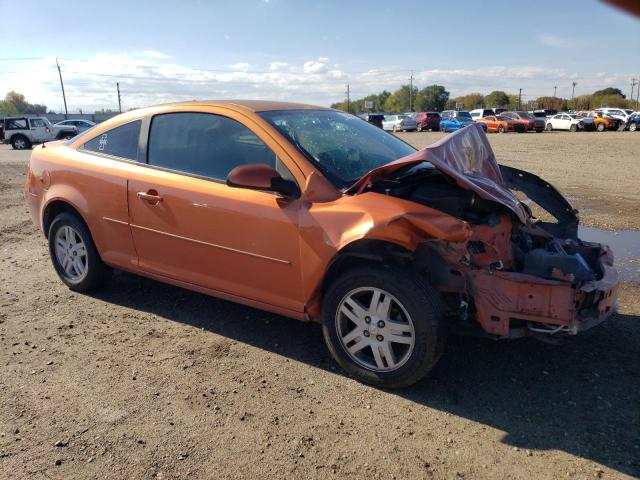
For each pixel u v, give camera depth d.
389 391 3.27
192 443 2.78
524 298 2.96
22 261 5.88
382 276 3.09
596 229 7.11
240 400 3.17
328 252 3.23
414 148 4.65
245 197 3.58
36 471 2.57
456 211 3.33
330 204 3.31
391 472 2.57
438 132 43.38
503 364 3.57
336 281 3.29
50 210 4.85
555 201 4.27
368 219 3.10
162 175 4.03
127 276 5.28
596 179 11.84
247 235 3.57
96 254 4.62
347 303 3.29
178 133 4.08
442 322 3.05
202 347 3.83
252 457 2.68
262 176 3.26
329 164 3.61
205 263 3.86
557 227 4.24
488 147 4.15
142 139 4.26
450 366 3.55
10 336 4.00
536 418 2.98
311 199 3.37
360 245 3.22
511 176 4.41
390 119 45.84
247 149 3.70
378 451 2.72
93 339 3.95
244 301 3.77
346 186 3.46
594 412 3.03
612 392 3.22
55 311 4.45
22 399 3.17
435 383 3.35
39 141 27.58
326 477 2.54
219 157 3.82
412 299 3.03
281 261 3.46
